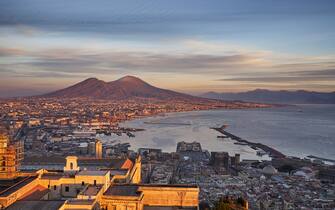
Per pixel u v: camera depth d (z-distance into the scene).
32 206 103.56
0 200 103.50
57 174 142.00
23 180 131.38
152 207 131.25
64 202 107.31
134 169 183.75
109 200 118.75
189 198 133.00
